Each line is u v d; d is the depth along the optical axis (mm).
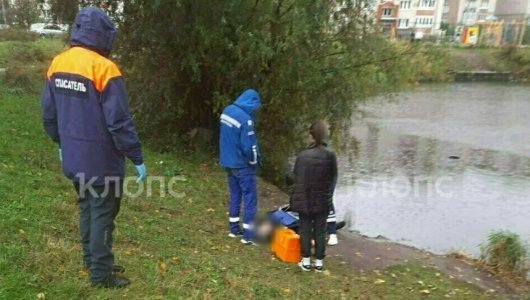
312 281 5168
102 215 3623
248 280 4672
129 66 10023
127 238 5199
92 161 3406
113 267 3986
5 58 20109
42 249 4207
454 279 5902
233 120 5750
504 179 12938
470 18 73438
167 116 10445
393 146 16859
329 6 9328
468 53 46844
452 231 8797
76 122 3359
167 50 9555
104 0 9469
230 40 9078
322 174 5254
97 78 3293
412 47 10234
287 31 9023
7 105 11625
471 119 23172
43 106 3559
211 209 7391
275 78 9641
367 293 5109
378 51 10016
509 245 6605
